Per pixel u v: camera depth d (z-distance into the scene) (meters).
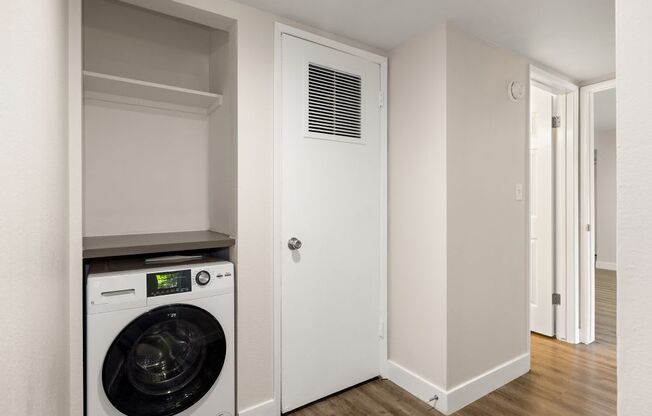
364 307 2.28
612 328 3.25
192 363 1.64
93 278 1.42
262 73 1.88
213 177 2.17
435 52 2.04
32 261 0.64
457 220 2.05
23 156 0.59
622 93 0.48
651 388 0.45
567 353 2.73
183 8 1.69
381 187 2.35
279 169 1.94
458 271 2.05
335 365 2.16
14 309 0.53
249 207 1.85
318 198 2.08
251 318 1.86
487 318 2.21
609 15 1.91
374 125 2.31
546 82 2.70
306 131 2.03
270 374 1.92
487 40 2.20
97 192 1.91
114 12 1.97
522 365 2.40
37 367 0.67
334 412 1.99
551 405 2.04
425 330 2.11
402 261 2.28
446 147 1.99
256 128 1.86
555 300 3.02
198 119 2.20
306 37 2.02
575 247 2.91
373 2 1.80
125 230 1.98
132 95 1.93
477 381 2.11
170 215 2.11
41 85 0.74
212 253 2.08
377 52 2.33
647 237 0.45
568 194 2.93
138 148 2.02
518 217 2.42
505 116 2.33
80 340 1.41
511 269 2.37
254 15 1.85
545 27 2.04
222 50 2.01
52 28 0.90
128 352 1.46
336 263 2.16
